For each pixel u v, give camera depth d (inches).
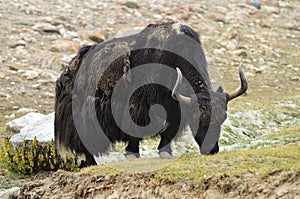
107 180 1210.6
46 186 1285.7
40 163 1537.9
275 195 1015.0
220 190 1073.5
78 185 1234.6
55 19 3179.1
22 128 1797.5
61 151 1518.2
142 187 1160.8
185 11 3604.8
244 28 3585.1
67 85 1487.5
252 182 1054.4
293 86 2778.1
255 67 2992.1
